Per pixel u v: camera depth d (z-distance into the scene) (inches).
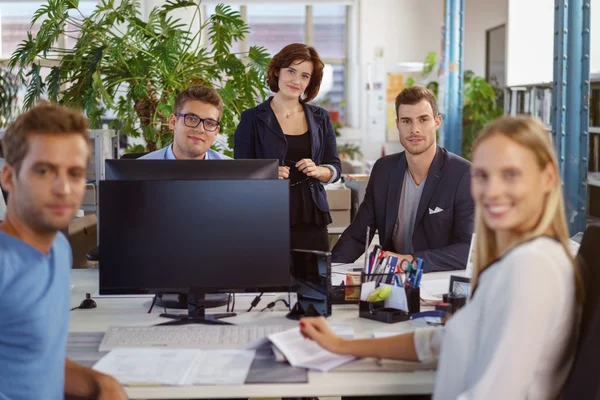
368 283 93.7
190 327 87.4
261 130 145.0
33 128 60.6
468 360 64.2
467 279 91.7
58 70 207.8
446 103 270.1
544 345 61.1
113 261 88.4
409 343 74.7
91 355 79.0
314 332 77.2
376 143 394.0
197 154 124.2
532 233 63.9
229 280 88.7
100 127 215.6
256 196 88.8
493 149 63.9
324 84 404.5
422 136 122.0
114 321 92.5
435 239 124.1
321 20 401.7
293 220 144.5
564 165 160.7
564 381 64.7
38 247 62.7
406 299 92.1
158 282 88.4
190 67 211.2
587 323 63.4
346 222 192.7
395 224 128.0
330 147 149.6
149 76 206.2
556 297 60.0
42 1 380.5
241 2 379.6
